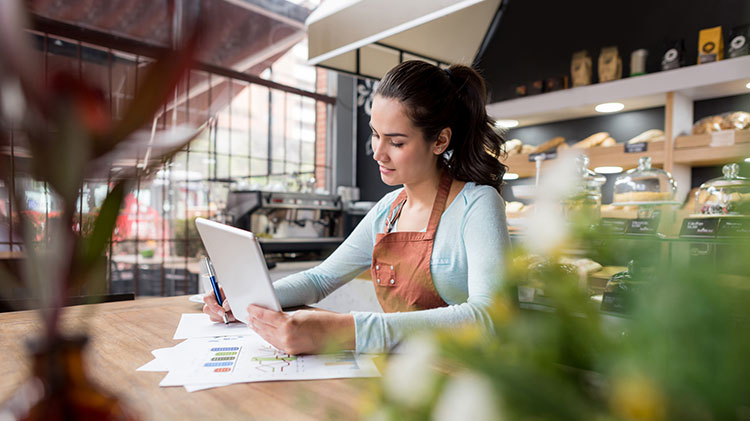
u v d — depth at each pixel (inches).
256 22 203.8
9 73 13.1
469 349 10.5
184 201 182.1
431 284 50.8
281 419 25.3
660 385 9.3
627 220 54.5
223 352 37.0
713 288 9.6
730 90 112.8
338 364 34.2
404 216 56.4
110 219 15.1
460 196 51.6
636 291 10.9
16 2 13.1
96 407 15.9
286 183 197.0
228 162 201.0
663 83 114.7
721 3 121.9
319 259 175.3
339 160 239.0
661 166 122.7
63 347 15.3
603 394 9.9
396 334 36.0
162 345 38.9
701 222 47.0
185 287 181.0
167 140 14.7
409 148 50.3
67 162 13.7
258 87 210.7
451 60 113.0
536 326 10.9
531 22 159.3
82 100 13.5
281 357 35.8
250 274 38.1
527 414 9.6
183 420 25.2
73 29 154.2
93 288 15.8
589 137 138.2
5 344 38.9
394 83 49.5
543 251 11.7
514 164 145.3
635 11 137.1
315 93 230.1
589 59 134.3
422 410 10.6
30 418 15.0
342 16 73.6
